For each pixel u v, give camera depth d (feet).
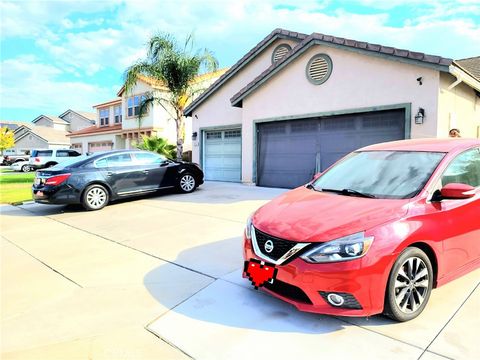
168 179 33.68
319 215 10.32
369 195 11.42
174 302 11.58
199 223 22.38
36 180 28.09
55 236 20.85
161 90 58.90
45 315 11.02
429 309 10.39
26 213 29.01
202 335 9.50
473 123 34.99
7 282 13.85
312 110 34.32
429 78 26.99
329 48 32.71
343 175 13.58
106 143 93.97
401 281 9.52
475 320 9.71
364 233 9.09
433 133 26.96
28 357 8.77
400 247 9.25
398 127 29.17
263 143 39.47
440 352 8.30
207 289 12.47
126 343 9.26
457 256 10.98
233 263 15.05
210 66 51.16
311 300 9.22
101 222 24.11
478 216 11.64
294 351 8.57
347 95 31.71
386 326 9.53
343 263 8.85
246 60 44.27
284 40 42.32
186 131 77.71
